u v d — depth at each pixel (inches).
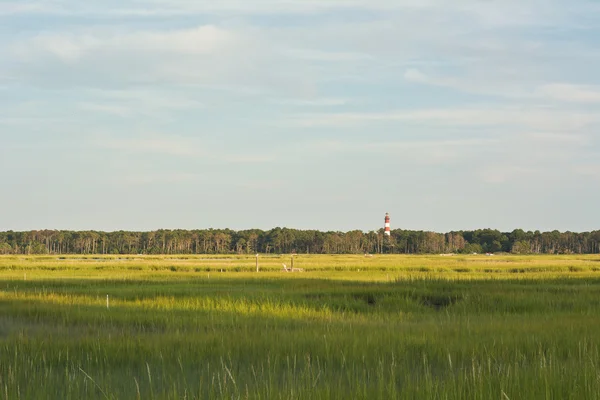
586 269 6102.4
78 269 6008.9
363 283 3634.4
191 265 6486.2
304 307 2433.6
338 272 5472.4
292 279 4126.5
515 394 997.8
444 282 3506.4
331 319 2064.5
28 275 4909.0
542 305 2485.2
